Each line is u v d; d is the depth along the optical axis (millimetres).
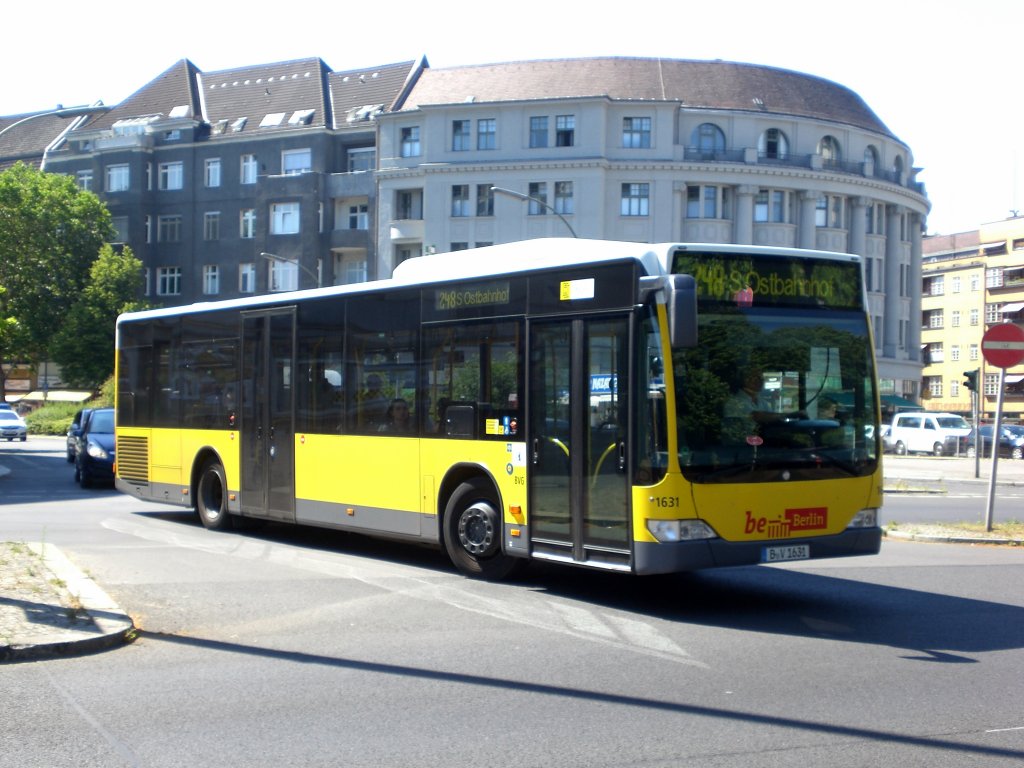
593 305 10297
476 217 60188
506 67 63312
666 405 9531
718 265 9938
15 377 81875
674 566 9445
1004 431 50000
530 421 10953
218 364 16250
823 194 62156
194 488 16906
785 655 8289
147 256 70562
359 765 5645
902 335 67688
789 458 9945
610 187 59344
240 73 73375
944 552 14961
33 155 79312
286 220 65750
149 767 5613
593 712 6652
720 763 5680
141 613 9711
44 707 6734
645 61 62500
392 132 63000
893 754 5840
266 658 8094
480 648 8469
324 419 13938
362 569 12516
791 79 64312
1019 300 88688
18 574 10742
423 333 12430
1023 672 7766
